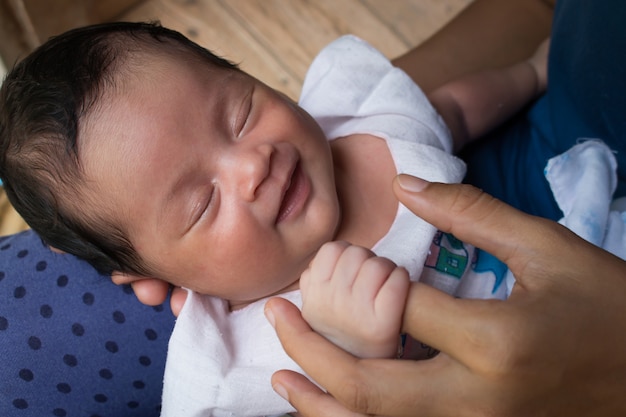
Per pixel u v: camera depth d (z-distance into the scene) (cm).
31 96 35
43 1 58
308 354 28
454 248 37
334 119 41
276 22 66
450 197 27
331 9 66
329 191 36
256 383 34
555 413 27
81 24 64
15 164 36
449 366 26
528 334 25
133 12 67
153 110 34
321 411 28
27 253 38
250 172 34
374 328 27
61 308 37
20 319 37
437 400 26
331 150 40
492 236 27
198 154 34
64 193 35
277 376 29
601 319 26
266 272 35
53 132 35
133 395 38
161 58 35
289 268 36
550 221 27
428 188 28
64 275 38
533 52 46
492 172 43
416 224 36
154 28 38
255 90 36
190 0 67
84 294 37
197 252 35
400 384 26
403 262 35
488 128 44
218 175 34
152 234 35
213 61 37
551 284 26
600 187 35
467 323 26
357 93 41
